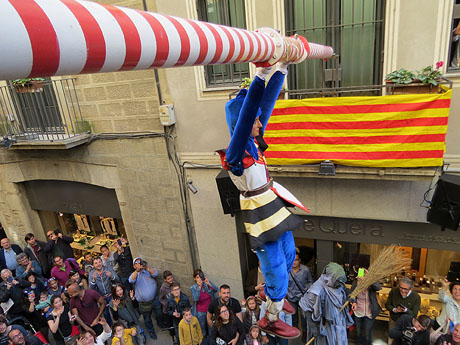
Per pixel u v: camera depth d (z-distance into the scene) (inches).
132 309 245.8
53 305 221.6
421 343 173.2
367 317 203.8
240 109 61.1
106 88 235.3
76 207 301.9
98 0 212.1
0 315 208.1
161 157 237.8
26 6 22.4
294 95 203.9
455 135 171.2
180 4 199.3
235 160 59.8
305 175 183.0
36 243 293.1
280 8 183.3
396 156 164.1
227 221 237.9
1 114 276.4
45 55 23.3
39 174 293.6
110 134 247.8
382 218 199.8
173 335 242.7
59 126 265.4
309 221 222.7
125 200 264.2
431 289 217.0
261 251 65.2
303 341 229.5
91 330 207.2
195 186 237.0
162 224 257.9
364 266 229.5
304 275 218.1
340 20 183.0
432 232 197.3
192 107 218.4
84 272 269.6
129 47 28.9
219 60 42.0
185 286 270.5
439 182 161.5
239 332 192.1
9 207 321.4
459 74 161.5
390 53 171.0
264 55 50.4
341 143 172.6
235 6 196.5
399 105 156.3
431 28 161.3
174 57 34.4
